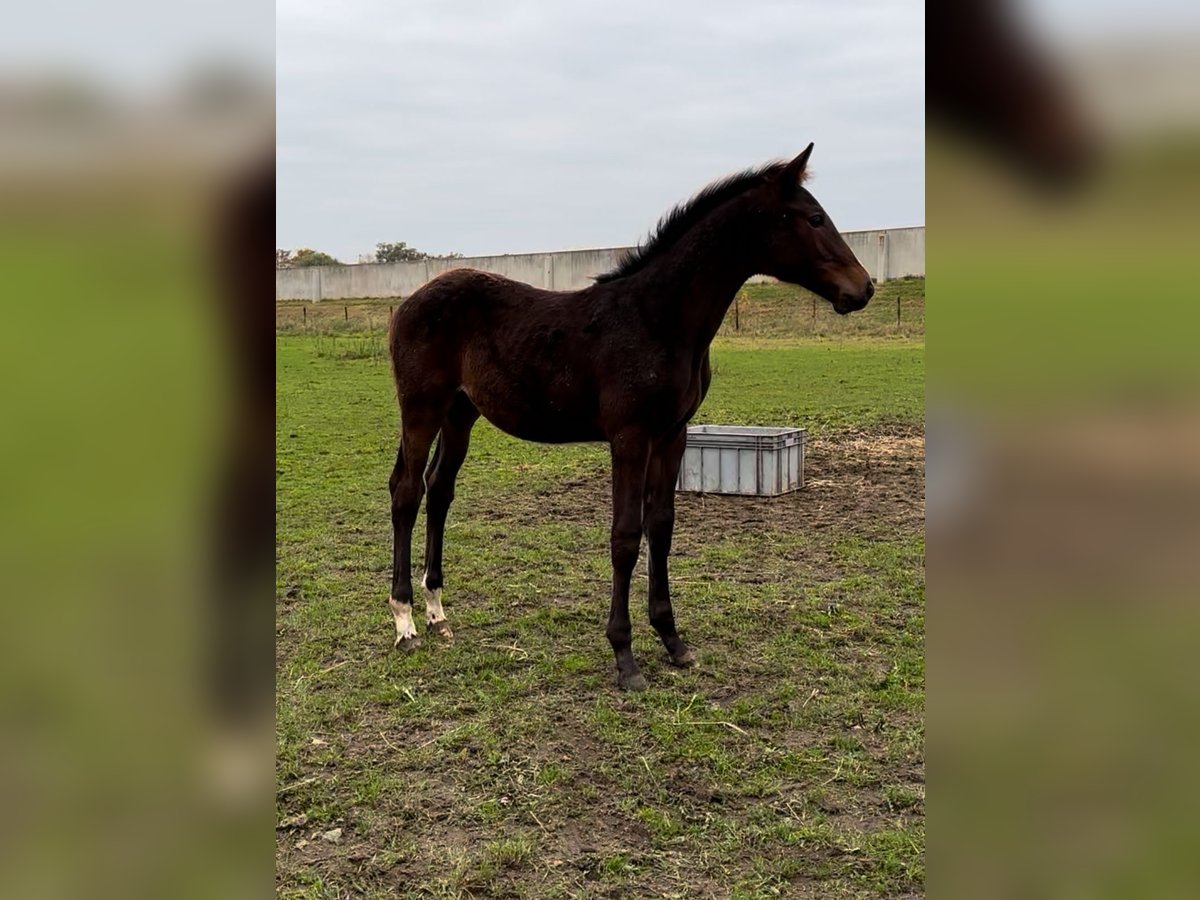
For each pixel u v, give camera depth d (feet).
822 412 40.70
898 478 28.81
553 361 15.30
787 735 12.89
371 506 26.61
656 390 14.48
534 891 9.48
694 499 26.91
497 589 19.48
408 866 9.93
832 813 10.91
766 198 14.33
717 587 19.29
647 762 12.07
